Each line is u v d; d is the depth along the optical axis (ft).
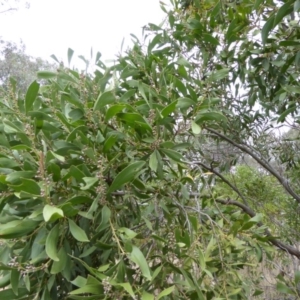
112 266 2.81
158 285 3.12
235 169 8.80
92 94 3.46
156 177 3.81
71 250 3.19
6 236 2.62
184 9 6.21
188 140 5.15
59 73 3.45
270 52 4.99
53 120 3.23
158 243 3.35
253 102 6.12
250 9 4.86
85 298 2.56
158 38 4.44
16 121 3.22
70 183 3.08
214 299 3.16
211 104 3.86
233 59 5.37
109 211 2.88
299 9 3.76
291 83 4.72
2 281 2.96
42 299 2.92
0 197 2.95
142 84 3.73
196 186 4.81
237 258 4.32
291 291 3.91
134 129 3.36
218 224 3.94
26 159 2.92
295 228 7.63
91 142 3.09
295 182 7.72
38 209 2.70
